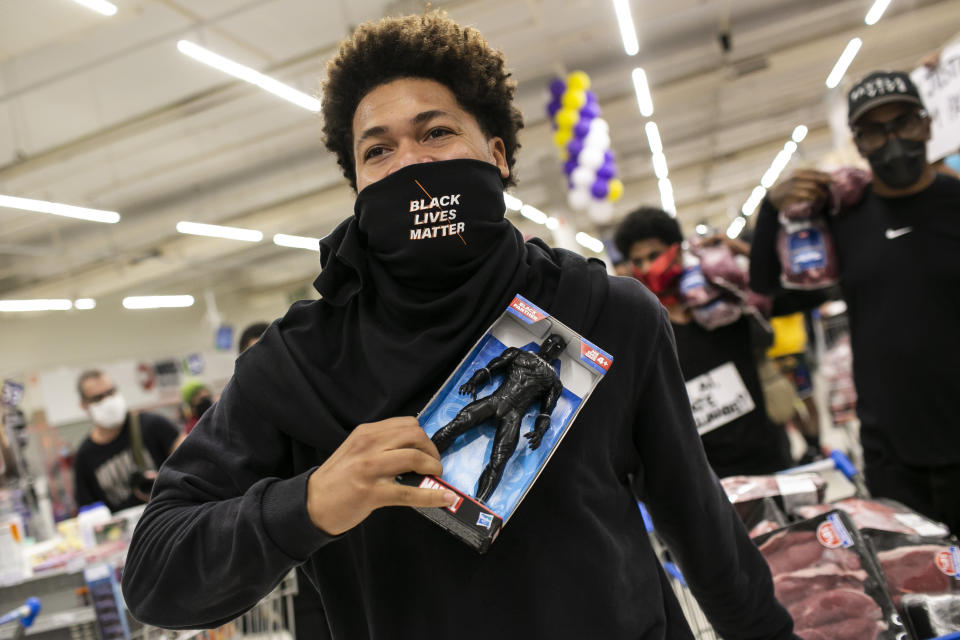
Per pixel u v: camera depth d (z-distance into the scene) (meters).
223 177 11.73
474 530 0.80
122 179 10.81
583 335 0.99
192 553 0.85
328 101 1.12
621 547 0.95
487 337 0.96
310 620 2.35
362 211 0.99
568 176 7.77
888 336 2.25
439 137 1.02
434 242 0.96
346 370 0.99
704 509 1.06
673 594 1.06
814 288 2.50
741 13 9.92
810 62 11.48
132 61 7.45
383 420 0.85
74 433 10.96
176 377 14.31
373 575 0.93
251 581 0.83
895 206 2.26
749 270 2.60
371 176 1.03
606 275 1.06
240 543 0.80
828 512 1.59
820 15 10.34
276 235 12.20
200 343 18.94
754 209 22.31
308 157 11.66
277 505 0.79
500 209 1.01
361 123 1.04
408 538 0.92
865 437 2.36
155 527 0.91
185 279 17.42
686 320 2.75
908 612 1.38
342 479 0.76
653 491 1.08
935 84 3.05
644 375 1.02
